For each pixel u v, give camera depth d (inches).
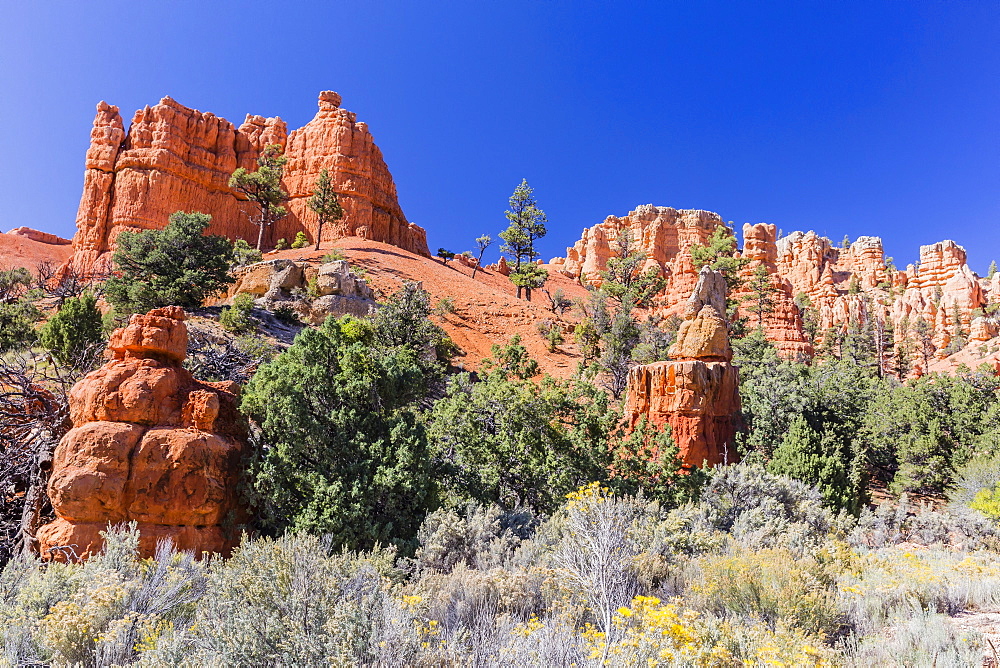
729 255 3265.3
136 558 358.3
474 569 397.7
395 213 3919.8
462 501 585.0
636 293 3206.2
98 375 536.4
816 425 1195.9
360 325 1503.4
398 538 496.7
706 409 1073.5
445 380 1534.2
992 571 365.4
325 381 609.6
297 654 195.0
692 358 1169.4
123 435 501.0
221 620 231.0
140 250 1754.4
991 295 4736.7
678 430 1071.6
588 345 2215.8
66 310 1073.5
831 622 269.9
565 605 269.9
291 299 1935.3
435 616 268.5
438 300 2586.1
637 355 1905.8
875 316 4158.5
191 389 568.7
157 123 3361.2
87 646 238.5
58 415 613.9
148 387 529.0
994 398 1429.6
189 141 3479.3
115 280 1656.0
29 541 504.4
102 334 1125.1
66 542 466.6
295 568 249.6
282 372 591.2
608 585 271.3
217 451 522.0
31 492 544.4
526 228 4045.3
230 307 1747.0
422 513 550.0
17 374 677.3
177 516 493.4
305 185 3609.7
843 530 642.2
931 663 207.8
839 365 1879.9
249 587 234.7
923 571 357.7
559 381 860.0
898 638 233.9
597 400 820.0
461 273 3518.7
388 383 660.1
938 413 1309.1
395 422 598.5
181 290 1681.8
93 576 309.1
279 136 3782.0
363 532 493.0
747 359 1838.1
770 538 481.1
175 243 1791.3
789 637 229.1
